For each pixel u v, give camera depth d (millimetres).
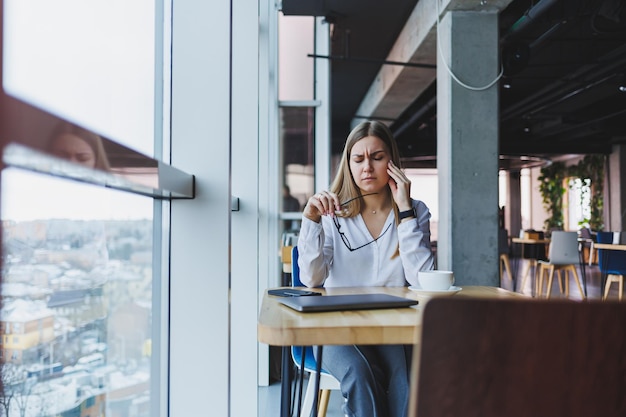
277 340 1004
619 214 13859
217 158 1403
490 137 4945
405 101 9148
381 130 1918
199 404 1375
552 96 8797
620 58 6938
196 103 1410
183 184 1287
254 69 2785
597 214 14961
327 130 5008
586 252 14352
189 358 1379
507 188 18812
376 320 1076
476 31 5039
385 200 1948
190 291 1385
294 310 1215
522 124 12266
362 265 1872
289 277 3645
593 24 5715
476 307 606
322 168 4965
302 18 5102
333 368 1507
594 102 10938
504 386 611
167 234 1387
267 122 3822
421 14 5965
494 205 4883
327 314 1162
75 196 872
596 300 620
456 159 4910
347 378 1455
